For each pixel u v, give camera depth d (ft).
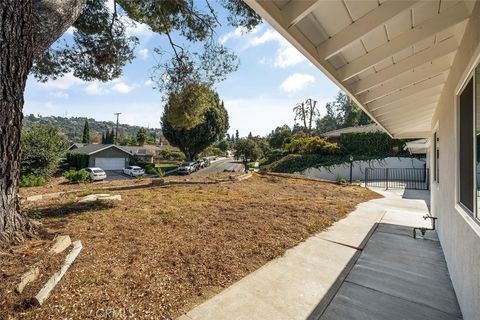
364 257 13.48
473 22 6.96
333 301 9.32
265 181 41.88
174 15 25.04
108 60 24.79
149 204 20.79
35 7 10.32
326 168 66.49
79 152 99.35
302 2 5.86
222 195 27.40
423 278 11.33
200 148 106.63
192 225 15.90
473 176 7.52
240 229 15.78
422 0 6.59
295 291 9.80
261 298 9.19
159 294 8.77
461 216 8.79
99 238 12.67
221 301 8.85
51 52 24.39
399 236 17.13
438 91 14.40
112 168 103.65
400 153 65.62
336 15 6.73
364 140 71.10
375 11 6.69
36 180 37.83
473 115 7.40
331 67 8.95
